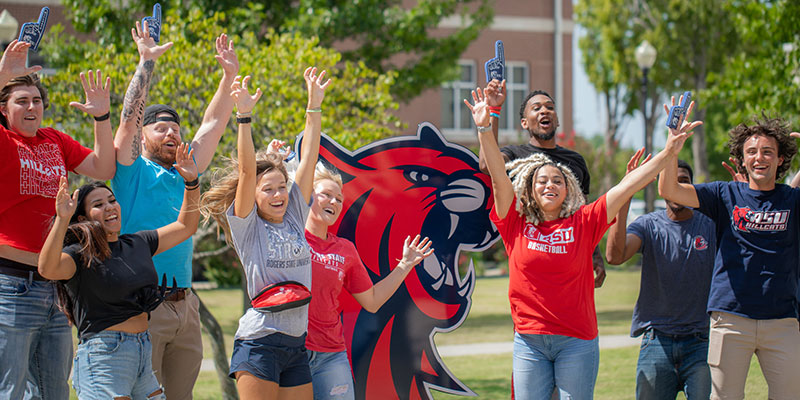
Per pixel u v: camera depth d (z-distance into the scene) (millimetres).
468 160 6262
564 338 4930
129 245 4664
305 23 13977
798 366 5145
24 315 4566
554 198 4965
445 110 28312
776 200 5188
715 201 5328
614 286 20328
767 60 11219
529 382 5020
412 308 6199
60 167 4844
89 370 4449
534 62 29406
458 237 6270
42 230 4652
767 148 5164
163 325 5184
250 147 4441
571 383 4895
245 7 13828
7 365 4500
